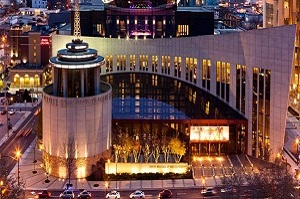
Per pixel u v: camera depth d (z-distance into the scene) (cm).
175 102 19912
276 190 12038
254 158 17750
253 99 17925
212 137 17962
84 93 16650
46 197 14962
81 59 16688
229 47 18862
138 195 14788
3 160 16412
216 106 19350
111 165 16550
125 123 18162
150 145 17075
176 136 17712
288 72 16912
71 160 16025
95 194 15162
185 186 15588
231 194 12825
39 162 17588
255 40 17762
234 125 18100
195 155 18012
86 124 16288
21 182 14850
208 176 16262
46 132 16700
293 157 17175
